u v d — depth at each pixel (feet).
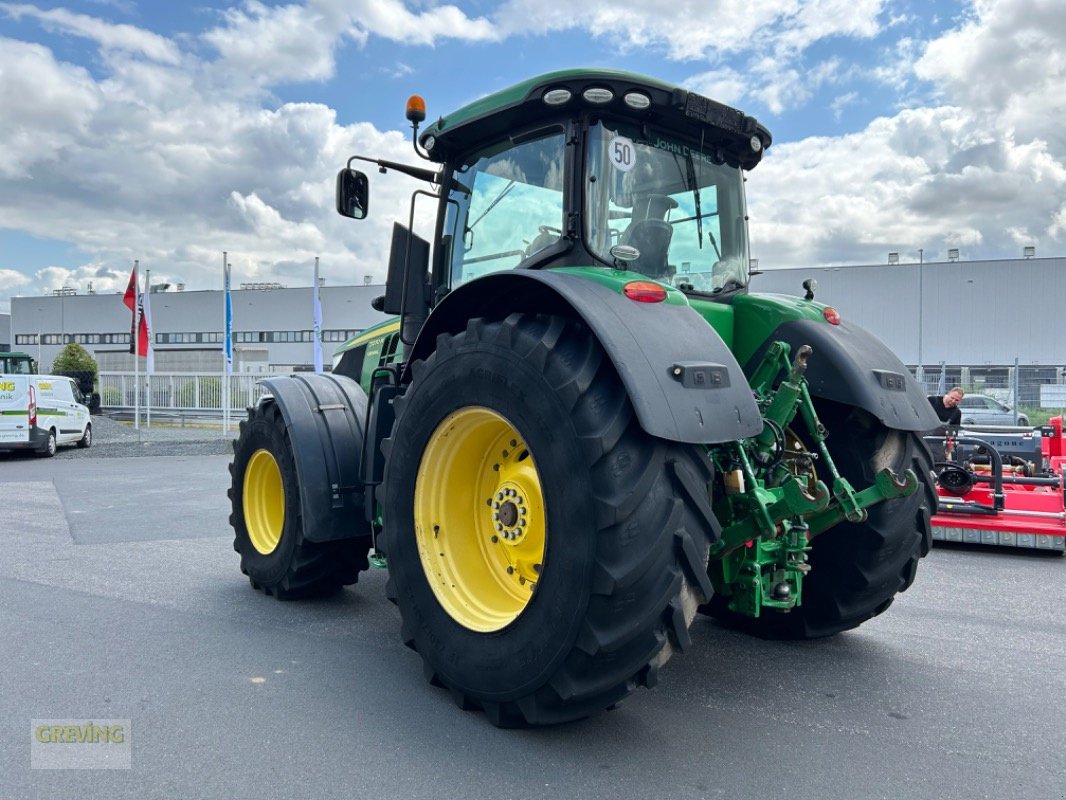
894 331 136.67
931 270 135.13
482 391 9.83
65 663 12.29
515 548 10.32
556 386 8.92
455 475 10.82
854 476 11.85
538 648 8.95
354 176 14.12
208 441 60.18
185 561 19.76
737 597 10.59
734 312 12.70
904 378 12.25
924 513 12.25
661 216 11.84
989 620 15.16
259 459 16.51
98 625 14.29
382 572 18.58
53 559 19.99
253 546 16.40
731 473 9.93
